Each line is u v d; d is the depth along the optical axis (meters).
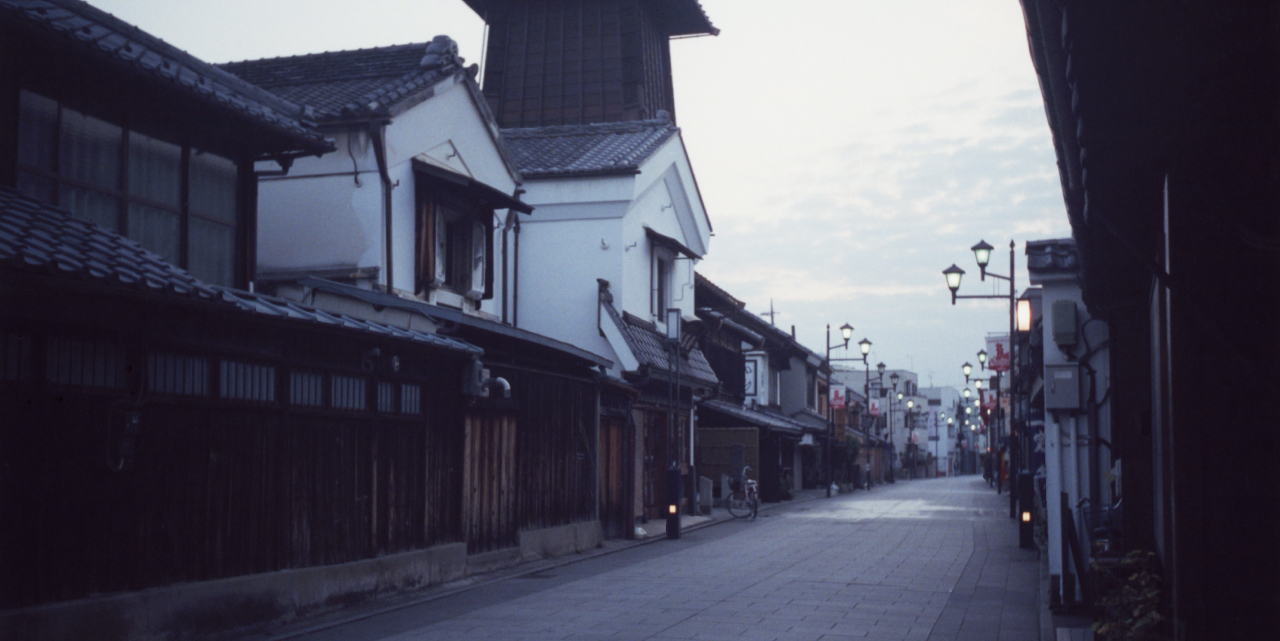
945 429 146.00
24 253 7.47
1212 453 5.21
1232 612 5.17
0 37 9.76
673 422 29.53
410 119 17.98
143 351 9.34
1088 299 9.99
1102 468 11.98
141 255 9.34
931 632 11.12
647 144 27.86
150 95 11.66
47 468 8.40
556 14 45.69
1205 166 5.14
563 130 29.66
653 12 46.44
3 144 9.95
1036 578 16.06
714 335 39.09
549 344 18.80
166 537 9.69
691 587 14.84
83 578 8.71
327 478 12.42
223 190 13.20
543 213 26.45
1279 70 4.62
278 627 11.06
